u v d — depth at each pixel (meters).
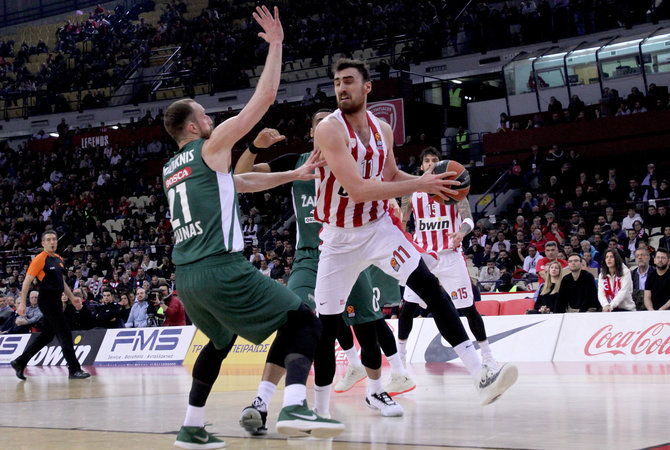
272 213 28.53
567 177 24.00
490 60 31.03
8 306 19.70
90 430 5.73
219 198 4.70
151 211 31.09
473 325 8.93
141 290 17.16
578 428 4.92
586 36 29.47
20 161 37.25
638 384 7.80
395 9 35.09
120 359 16.33
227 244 4.64
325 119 5.43
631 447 4.13
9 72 43.88
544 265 15.35
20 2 48.16
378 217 5.71
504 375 5.40
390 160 6.07
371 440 4.75
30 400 8.59
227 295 4.61
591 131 25.66
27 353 12.40
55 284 12.18
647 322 11.40
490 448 4.25
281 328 4.75
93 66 41.28
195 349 15.49
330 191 5.63
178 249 4.82
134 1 45.94
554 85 28.91
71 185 34.50
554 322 12.28
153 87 37.94
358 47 34.22
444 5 34.69
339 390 8.15
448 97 32.38
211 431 5.47
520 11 31.84
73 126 38.72
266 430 5.32
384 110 30.23
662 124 24.47
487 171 27.42
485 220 22.64
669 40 26.50
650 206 19.86
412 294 9.07
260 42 36.56
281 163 6.92
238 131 4.68
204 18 40.09
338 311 5.73
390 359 7.66
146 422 6.14
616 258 12.22
